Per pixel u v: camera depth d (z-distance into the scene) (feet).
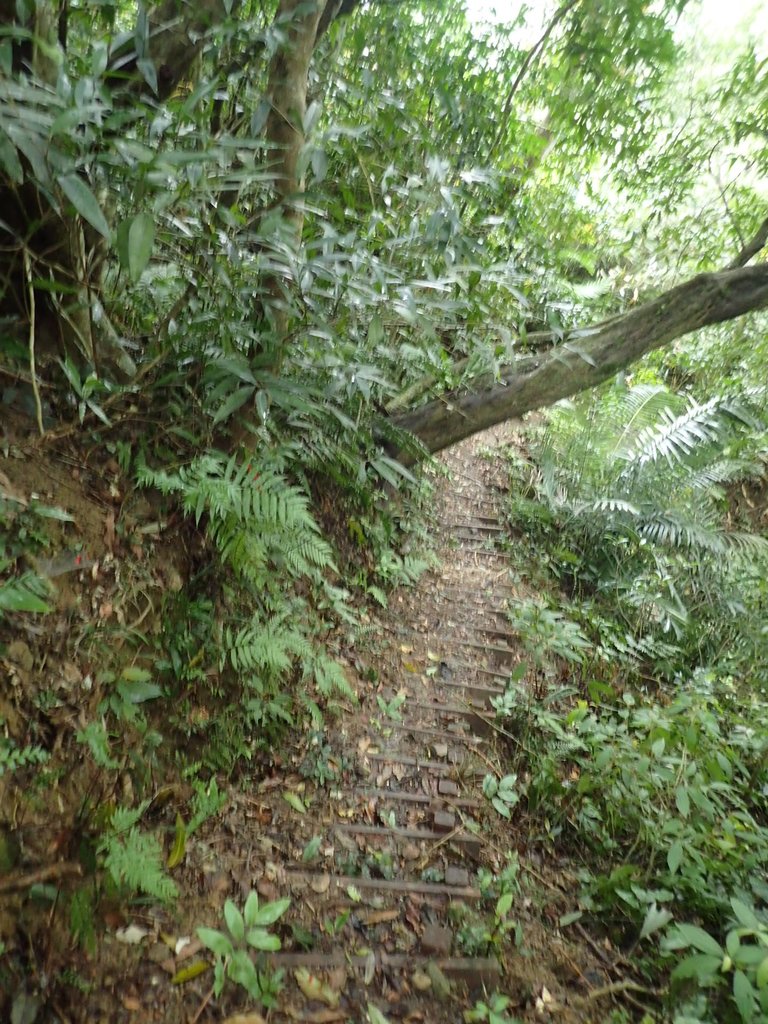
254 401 9.22
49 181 5.61
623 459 20.67
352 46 12.15
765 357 26.91
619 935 8.07
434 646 13.51
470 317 12.18
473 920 7.62
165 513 8.67
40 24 6.21
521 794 10.07
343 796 9.02
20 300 7.34
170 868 6.93
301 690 10.07
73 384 7.13
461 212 13.69
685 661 16.24
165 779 7.58
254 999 6.12
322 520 12.90
